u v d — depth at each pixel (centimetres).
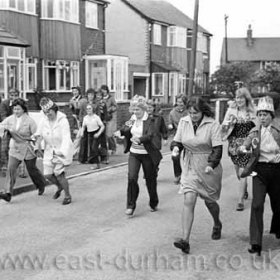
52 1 2664
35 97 2531
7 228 754
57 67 2800
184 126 668
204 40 5006
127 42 3972
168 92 4138
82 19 3006
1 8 2367
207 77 5138
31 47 2545
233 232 735
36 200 947
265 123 636
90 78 3148
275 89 4894
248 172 638
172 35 4281
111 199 962
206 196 659
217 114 2705
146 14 3931
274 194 652
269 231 733
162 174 1259
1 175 1158
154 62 3984
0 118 1148
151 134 823
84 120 1313
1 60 2203
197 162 654
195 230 745
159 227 762
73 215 835
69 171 1260
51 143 909
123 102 2369
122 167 1372
